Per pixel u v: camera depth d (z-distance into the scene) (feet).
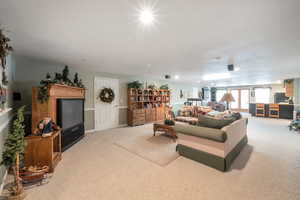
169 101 23.27
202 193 5.33
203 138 7.50
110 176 6.50
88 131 14.62
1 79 6.26
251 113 26.23
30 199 5.06
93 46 7.79
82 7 4.40
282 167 7.18
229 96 13.16
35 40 6.95
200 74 17.29
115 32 6.14
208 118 8.54
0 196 5.26
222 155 6.85
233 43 7.31
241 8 4.44
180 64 12.00
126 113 18.22
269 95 28.63
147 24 5.47
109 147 10.19
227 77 19.71
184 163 7.70
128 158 8.37
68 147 10.02
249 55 9.30
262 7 4.36
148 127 16.80
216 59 10.33
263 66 12.48
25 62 10.79
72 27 5.70
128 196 5.21
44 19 5.10
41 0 4.03
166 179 6.25
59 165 7.52
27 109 10.77
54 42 7.21
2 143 6.26
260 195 5.18
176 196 5.19
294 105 20.83
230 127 7.48
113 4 4.27
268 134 13.48
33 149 6.75
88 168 7.22
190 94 30.22
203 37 6.61
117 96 17.25
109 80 16.46
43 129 7.09
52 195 5.26
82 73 14.28
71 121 10.48
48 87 8.46
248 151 9.25
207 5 4.30
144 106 19.79
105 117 16.06
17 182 5.06
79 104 11.86
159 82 23.21
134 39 6.87
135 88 18.31
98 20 5.18
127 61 11.06
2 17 4.93
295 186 5.67
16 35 6.38
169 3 4.22
